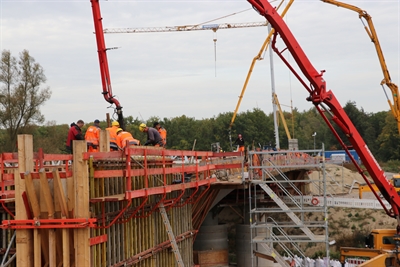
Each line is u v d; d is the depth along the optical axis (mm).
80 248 16359
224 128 101125
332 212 56875
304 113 155125
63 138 58938
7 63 53094
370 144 118062
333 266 37969
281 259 30969
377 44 34531
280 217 56156
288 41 24812
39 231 16469
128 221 20984
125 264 20422
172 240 21922
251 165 32219
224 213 55281
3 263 18562
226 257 39719
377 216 54844
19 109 53469
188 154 24891
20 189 16656
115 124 23453
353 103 125438
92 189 16781
